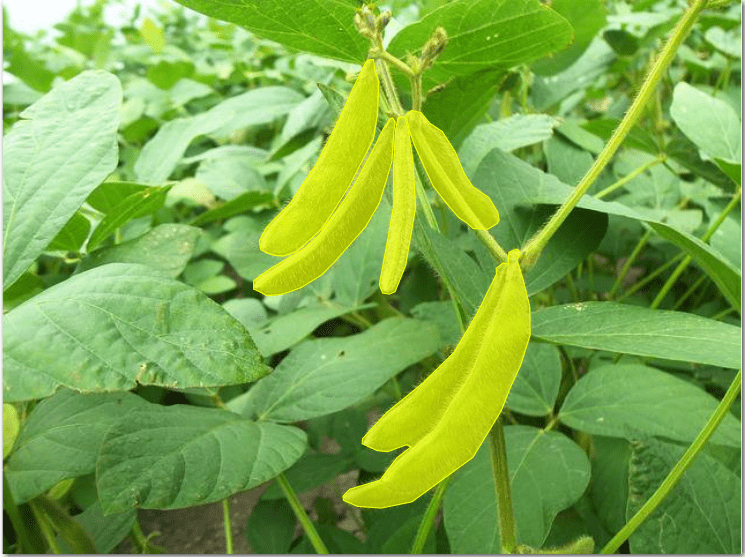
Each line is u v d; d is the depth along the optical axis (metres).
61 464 0.21
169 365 0.16
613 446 0.30
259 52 0.71
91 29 0.88
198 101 0.65
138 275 0.17
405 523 0.29
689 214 0.39
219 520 0.46
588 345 0.18
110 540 0.27
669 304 0.44
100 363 0.16
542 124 0.32
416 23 0.20
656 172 0.43
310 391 0.25
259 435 0.21
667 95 0.58
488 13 0.20
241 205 0.40
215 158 0.45
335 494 0.48
